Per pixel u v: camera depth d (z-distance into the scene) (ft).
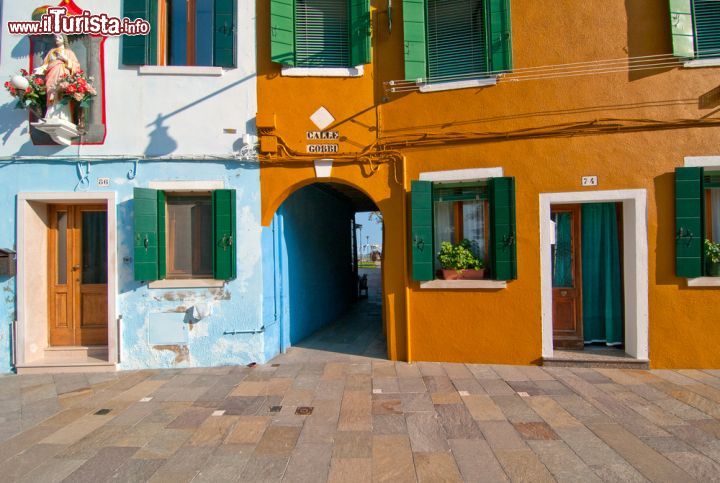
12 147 20.26
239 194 20.77
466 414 14.35
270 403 15.56
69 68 19.54
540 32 19.89
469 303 20.12
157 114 20.58
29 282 20.13
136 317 20.24
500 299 19.89
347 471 11.04
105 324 21.49
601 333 21.17
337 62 21.56
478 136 20.08
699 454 11.62
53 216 21.50
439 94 20.51
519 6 20.13
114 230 20.21
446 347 20.31
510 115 19.98
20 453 12.12
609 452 11.76
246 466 11.32
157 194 20.31
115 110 20.52
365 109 21.02
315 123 20.94
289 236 24.21
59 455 12.00
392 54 21.01
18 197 20.08
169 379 18.49
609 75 19.34
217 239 20.35
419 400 15.64
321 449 12.16
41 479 10.79
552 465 11.15
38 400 16.24
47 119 18.78
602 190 19.26
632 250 19.30
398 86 20.79
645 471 10.82
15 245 20.03
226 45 20.81
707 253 18.69
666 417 13.96
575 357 19.54
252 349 20.44
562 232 21.45
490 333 19.94
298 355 21.95
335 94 21.01
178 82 20.67
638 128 19.07
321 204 30.91
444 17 21.11
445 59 21.07
